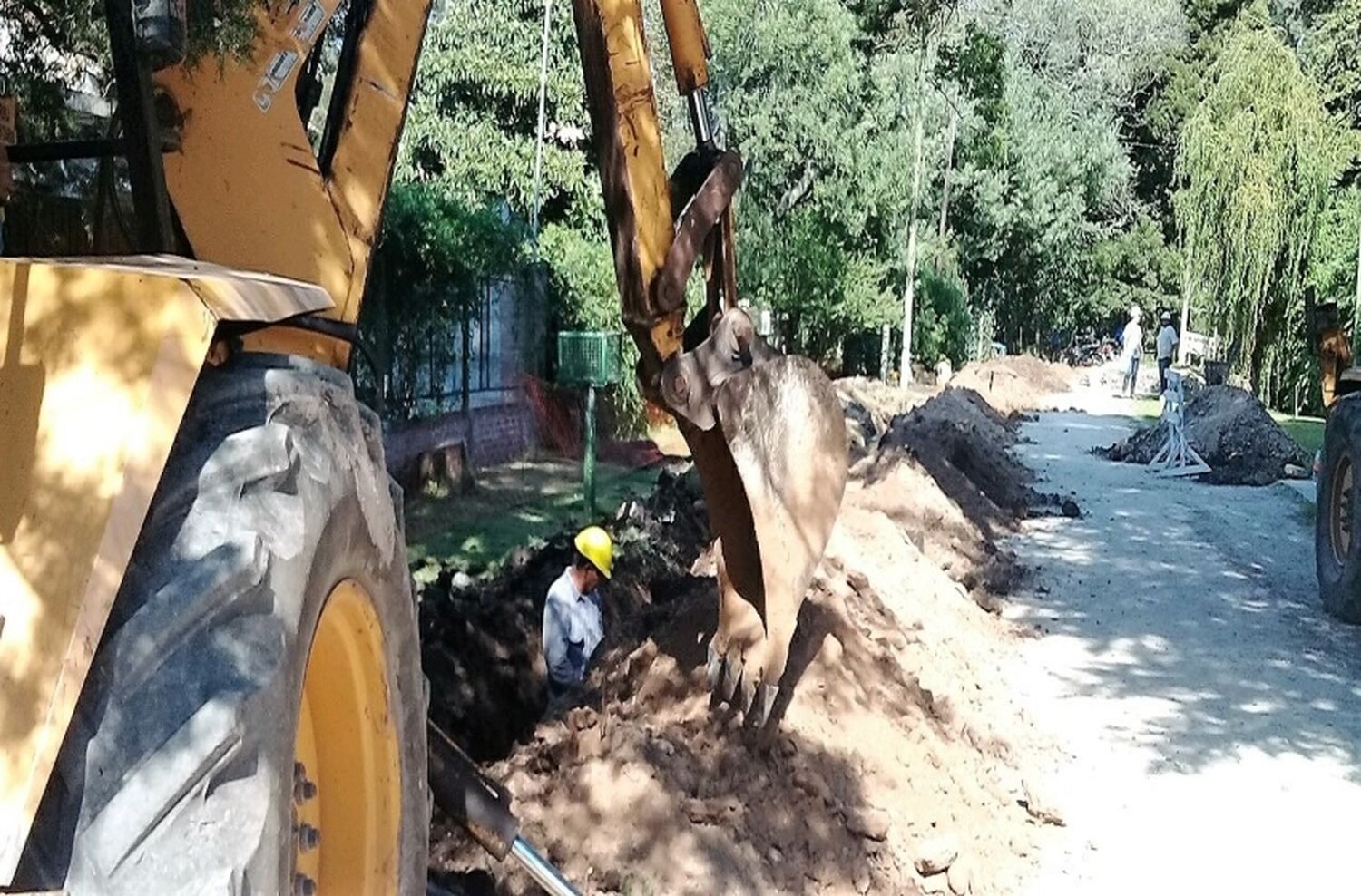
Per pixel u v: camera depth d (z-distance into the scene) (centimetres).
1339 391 1152
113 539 192
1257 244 2512
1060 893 552
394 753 262
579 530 988
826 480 511
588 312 1812
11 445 197
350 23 329
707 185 477
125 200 376
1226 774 704
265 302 223
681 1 503
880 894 507
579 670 639
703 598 636
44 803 184
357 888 258
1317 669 911
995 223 4138
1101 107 4997
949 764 620
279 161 305
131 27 268
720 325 496
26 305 205
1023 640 967
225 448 211
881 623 751
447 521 1211
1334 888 569
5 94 383
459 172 1919
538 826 470
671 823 477
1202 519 1504
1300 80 2538
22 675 185
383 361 1276
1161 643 970
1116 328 5900
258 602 201
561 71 2005
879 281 2959
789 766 536
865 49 2816
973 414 2181
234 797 189
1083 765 711
